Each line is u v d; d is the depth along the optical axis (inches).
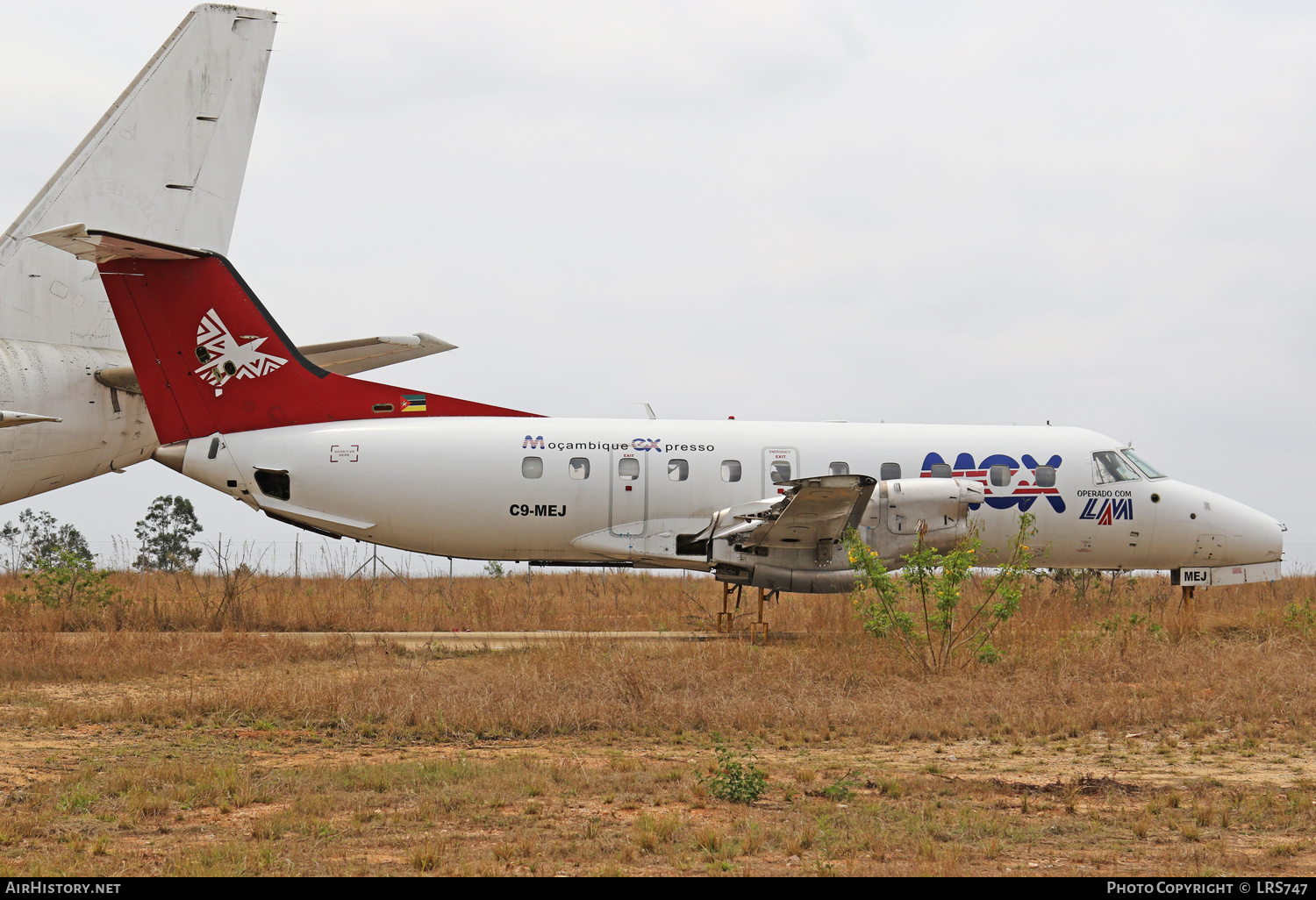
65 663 826.2
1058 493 1257.4
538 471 1179.3
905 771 553.6
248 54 1289.4
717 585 1961.1
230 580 1469.0
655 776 521.3
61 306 1216.8
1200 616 1241.4
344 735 632.4
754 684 775.7
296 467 1149.1
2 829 418.0
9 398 1146.0
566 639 1013.2
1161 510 1272.1
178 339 1146.7
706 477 1202.0
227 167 1279.5
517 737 641.0
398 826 434.9
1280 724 680.4
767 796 498.0
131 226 1236.5
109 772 518.0
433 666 869.8
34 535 2620.6
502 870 376.5
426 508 1167.0
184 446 1146.0
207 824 437.1
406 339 1171.9
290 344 1176.2
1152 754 598.5
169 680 813.2
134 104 1243.8
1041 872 383.2
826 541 1120.8
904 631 893.2
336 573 1790.1
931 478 1217.4
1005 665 852.6
